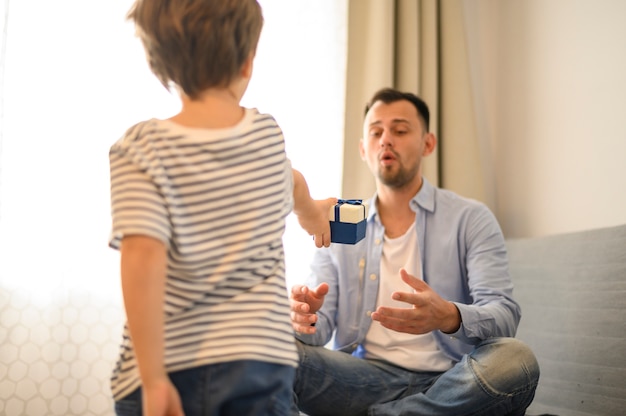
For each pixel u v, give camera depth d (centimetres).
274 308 100
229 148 98
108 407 216
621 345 167
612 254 177
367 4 239
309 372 165
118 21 221
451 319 154
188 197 95
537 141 232
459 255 182
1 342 209
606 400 168
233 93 104
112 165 96
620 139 200
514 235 241
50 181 214
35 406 211
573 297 183
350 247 188
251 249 98
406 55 239
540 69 230
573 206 217
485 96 255
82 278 216
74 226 215
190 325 95
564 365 180
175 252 94
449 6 243
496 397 149
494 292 169
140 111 222
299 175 120
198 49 99
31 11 215
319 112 237
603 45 207
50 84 215
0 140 208
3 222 210
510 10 245
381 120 192
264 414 97
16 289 211
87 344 215
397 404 161
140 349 88
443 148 240
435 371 171
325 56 238
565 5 220
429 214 187
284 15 236
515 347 152
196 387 94
